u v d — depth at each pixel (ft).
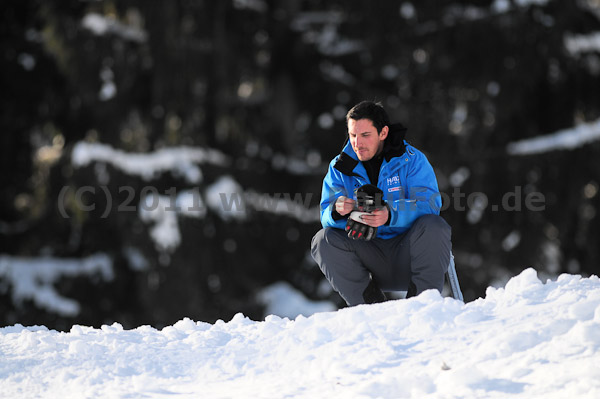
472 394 22.75
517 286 33.58
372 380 25.29
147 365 30.35
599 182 139.23
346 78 147.43
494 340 26.40
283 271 144.36
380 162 41.98
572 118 144.25
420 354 27.25
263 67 142.00
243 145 144.36
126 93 137.18
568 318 27.17
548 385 22.54
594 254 144.05
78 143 135.74
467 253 137.69
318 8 146.61
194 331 36.01
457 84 137.28
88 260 143.54
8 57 149.89
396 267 41.86
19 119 151.94
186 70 134.31
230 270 134.82
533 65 134.10
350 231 39.47
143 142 138.72
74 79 136.56
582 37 143.13
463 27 134.41
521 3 132.77
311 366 27.78
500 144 140.26
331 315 32.81
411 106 140.56
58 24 135.44
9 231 150.30
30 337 34.83
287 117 144.66
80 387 28.12
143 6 132.67
